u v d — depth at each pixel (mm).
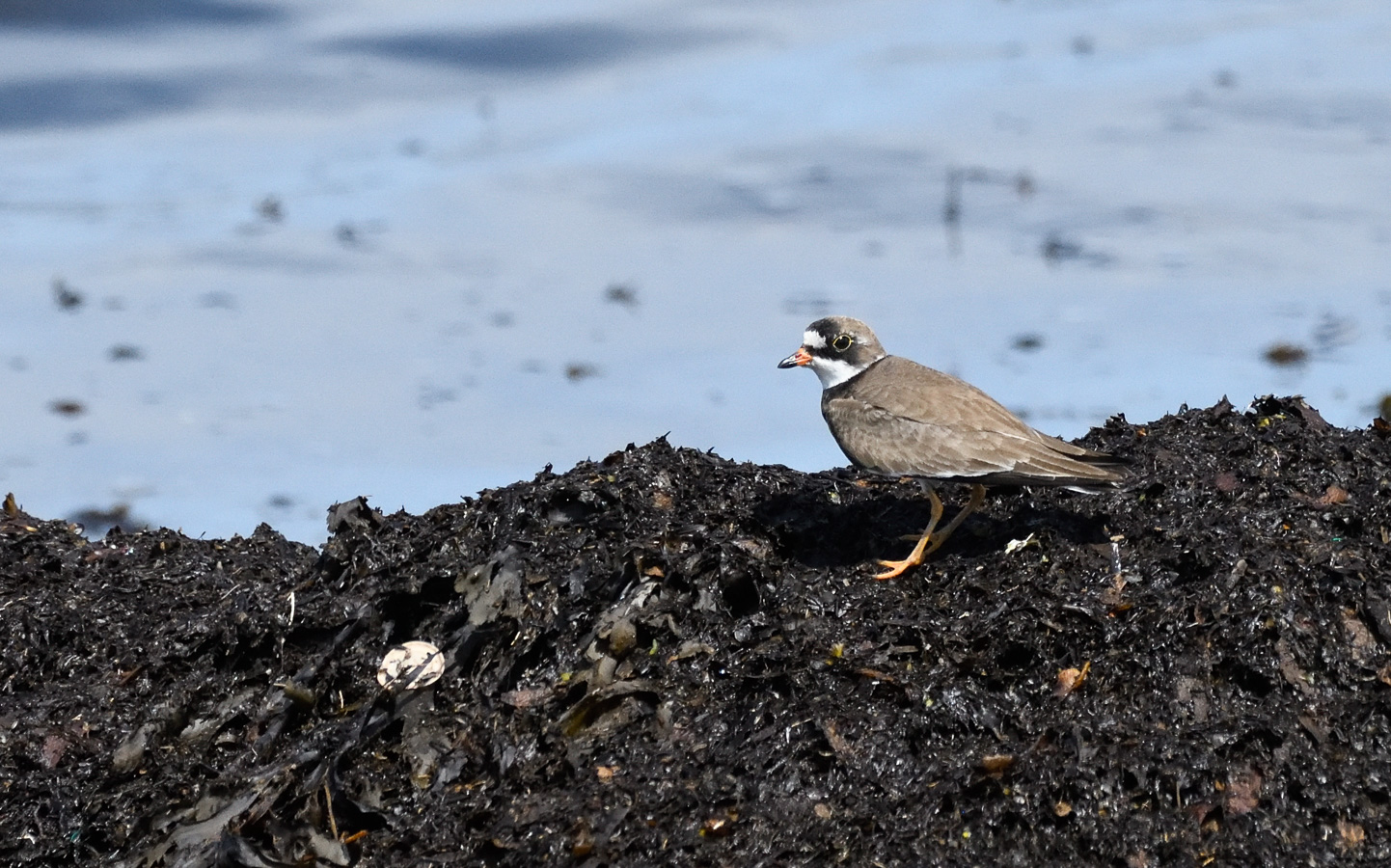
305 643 9750
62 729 9609
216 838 8703
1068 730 8578
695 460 10836
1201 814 8242
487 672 9320
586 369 17734
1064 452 9938
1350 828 8227
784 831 8281
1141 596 9195
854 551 10242
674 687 9031
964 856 8188
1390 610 8992
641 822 8320
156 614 10547
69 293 19906
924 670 8984
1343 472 10320
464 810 8672
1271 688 8703
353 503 10586
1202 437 10938
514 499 10203
